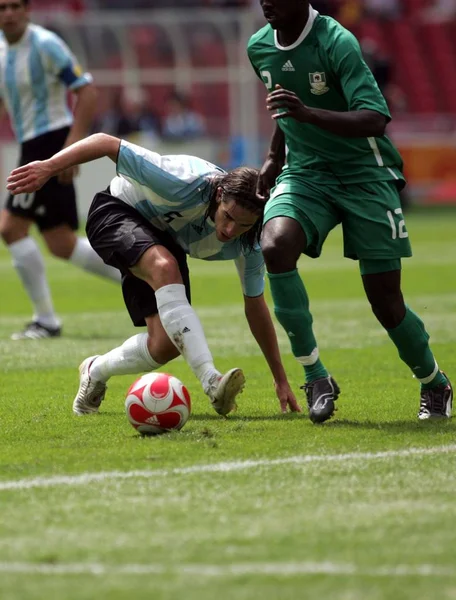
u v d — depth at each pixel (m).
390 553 12.58
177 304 19.97
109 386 26.05
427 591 11.39
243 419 20.97
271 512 14.27
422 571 11.98
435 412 21.20
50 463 17.06
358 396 24.02
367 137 19.55
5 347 33.34
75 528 13.63
